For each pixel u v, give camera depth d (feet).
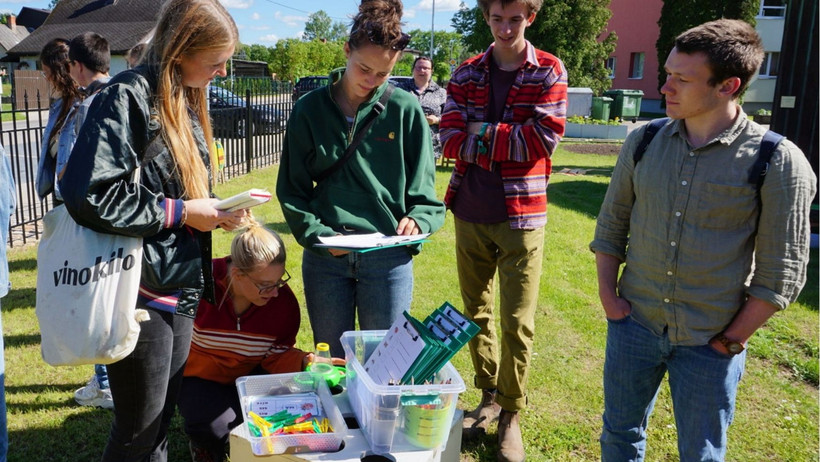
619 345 7.04
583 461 9.39
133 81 5.67
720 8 82.12
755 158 5.95
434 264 18.76
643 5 103.55
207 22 5.74
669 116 6.24
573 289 17.10
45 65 9.98
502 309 9.09
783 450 9.78
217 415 8.07
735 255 6.21
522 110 8.64
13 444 8.98
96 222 5.37
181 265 6.09
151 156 5.88
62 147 9.02
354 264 8.36
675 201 6.38
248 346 8.36
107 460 6.39
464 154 8.82
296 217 8.27
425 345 6.52
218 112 29.86
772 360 13.07
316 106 8.20
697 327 6.39
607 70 94.12
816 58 22.24
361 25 7.41
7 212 6.76
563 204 28.32
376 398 6.39
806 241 5.96
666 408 10.93
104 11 97.96
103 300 5.58
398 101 8.32
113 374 6.12
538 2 8.49
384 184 8.40
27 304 14.02
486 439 9.71
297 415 7.03
